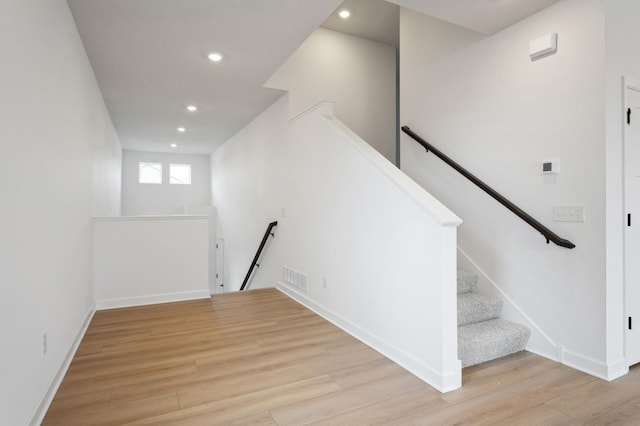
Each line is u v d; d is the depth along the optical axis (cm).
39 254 192
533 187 265
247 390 218
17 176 162
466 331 264
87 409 197
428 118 357
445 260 219
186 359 263
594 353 233
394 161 534
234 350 280
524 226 273
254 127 591
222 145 812
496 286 294
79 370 245
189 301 429
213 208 878
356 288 311
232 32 308
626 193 238
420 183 367
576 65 238
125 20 287
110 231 402
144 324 344
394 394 213
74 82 284
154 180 912
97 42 322
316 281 384
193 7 270
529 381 227
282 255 482
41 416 189
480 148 305
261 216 562
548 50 252
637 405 200
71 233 271
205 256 446
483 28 284
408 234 247
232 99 489
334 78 487
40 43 196
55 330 223
